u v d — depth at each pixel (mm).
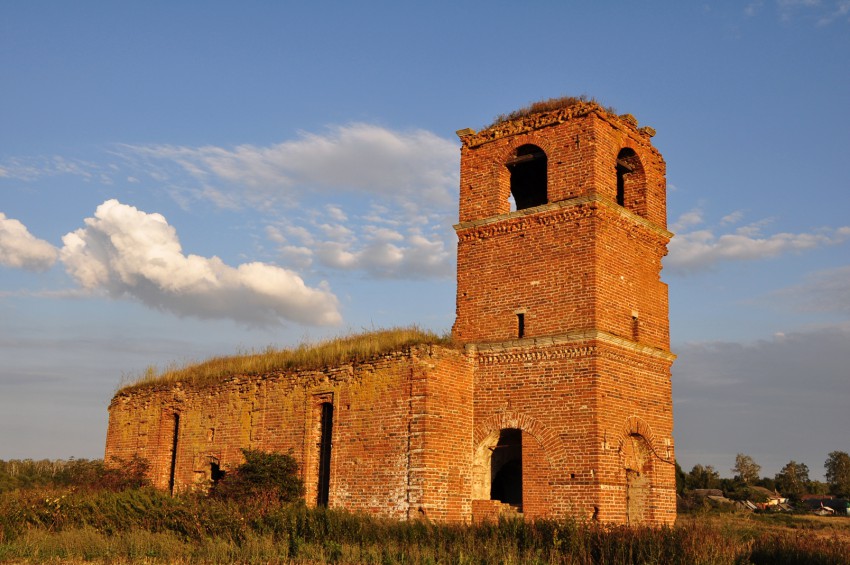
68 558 20078
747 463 133250
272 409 29250
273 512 22953
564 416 23953
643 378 25891
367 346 26906
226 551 19984
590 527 20469
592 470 23047
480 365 26172
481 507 24859
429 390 24578
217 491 26703
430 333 27125
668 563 18016
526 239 26297
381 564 18656
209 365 34438
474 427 25812
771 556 21953
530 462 24328
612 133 26734
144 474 32844
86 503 25781
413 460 24234
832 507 92500
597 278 24531
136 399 35531
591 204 24984
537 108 27734
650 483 25469
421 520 22812
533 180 30875
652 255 27797
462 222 28031
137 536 22141
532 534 19812
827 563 21297
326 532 22062
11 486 37000
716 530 21438
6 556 20188
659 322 27406
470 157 28672
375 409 25703
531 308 25641
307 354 29328
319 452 27641
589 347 23906
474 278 27234
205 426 31719
